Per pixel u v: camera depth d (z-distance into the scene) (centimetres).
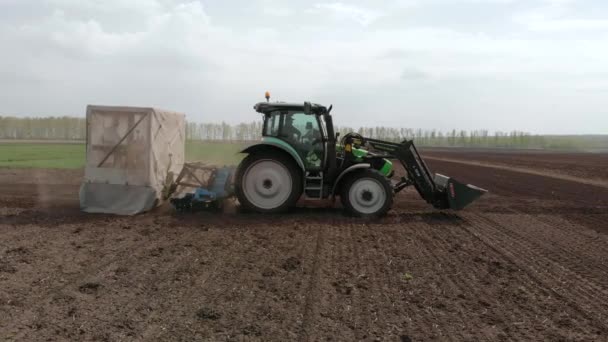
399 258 663
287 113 973
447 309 480
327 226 871
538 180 1956
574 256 699
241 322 437
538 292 538
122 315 448
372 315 459
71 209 997
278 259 644
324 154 968
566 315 471
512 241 788
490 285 559
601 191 1555
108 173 955
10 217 904
